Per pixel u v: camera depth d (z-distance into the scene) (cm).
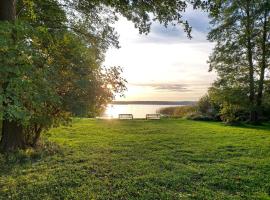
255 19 2367
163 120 2595
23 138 959
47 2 1002
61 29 980
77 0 1058
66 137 1383
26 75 466
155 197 575
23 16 930
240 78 2466
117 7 877
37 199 561
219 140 1340
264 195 596
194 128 1884
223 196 585
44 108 805
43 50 641
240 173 757
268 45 2434
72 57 784
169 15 782
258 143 1255
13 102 436
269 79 2481
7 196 575
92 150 1054
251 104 2402
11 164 815
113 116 2934
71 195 579
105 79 901
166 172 756
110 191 609
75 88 824
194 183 671
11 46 425
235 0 2303
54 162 858
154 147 1132
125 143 1224
